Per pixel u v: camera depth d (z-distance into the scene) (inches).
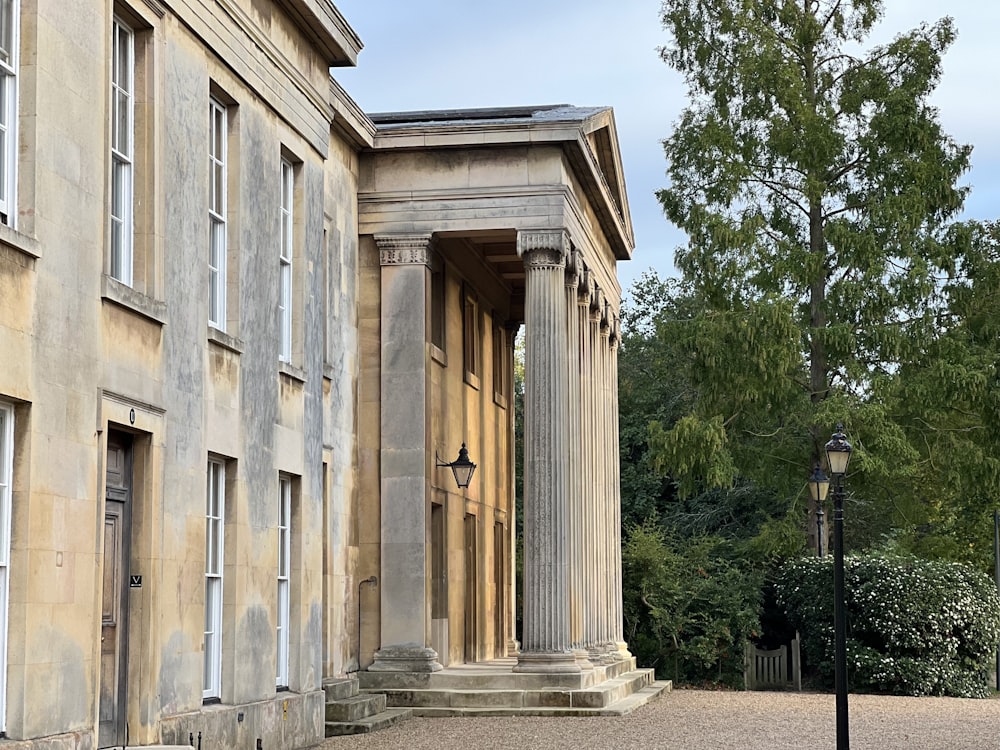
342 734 814.5
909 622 1295.5
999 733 852.0
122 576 545.0
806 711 1025.5
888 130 1428.4
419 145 1007.0
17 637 440.1
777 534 1461.6
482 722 896.9
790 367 1407.5
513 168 1009.5
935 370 1379.2
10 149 453.4
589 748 729.0
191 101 602.5
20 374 441.7
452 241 1134.4
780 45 1491.1
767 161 1489.9
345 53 805.2
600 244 1257.4
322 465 783.7
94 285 498.0
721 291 1457.9
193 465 595.5
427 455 1011.3
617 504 1357.0
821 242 1481.3
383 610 987.3
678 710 1019.9
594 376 1234.0
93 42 502.3
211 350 622.5
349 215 994.7
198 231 607.8
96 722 493.4
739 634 1414.9
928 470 1456.7
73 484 476.4
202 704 613.9
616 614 1326.3
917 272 1393.9
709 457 1411.2
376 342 1011.9
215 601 640.4
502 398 1373.0
